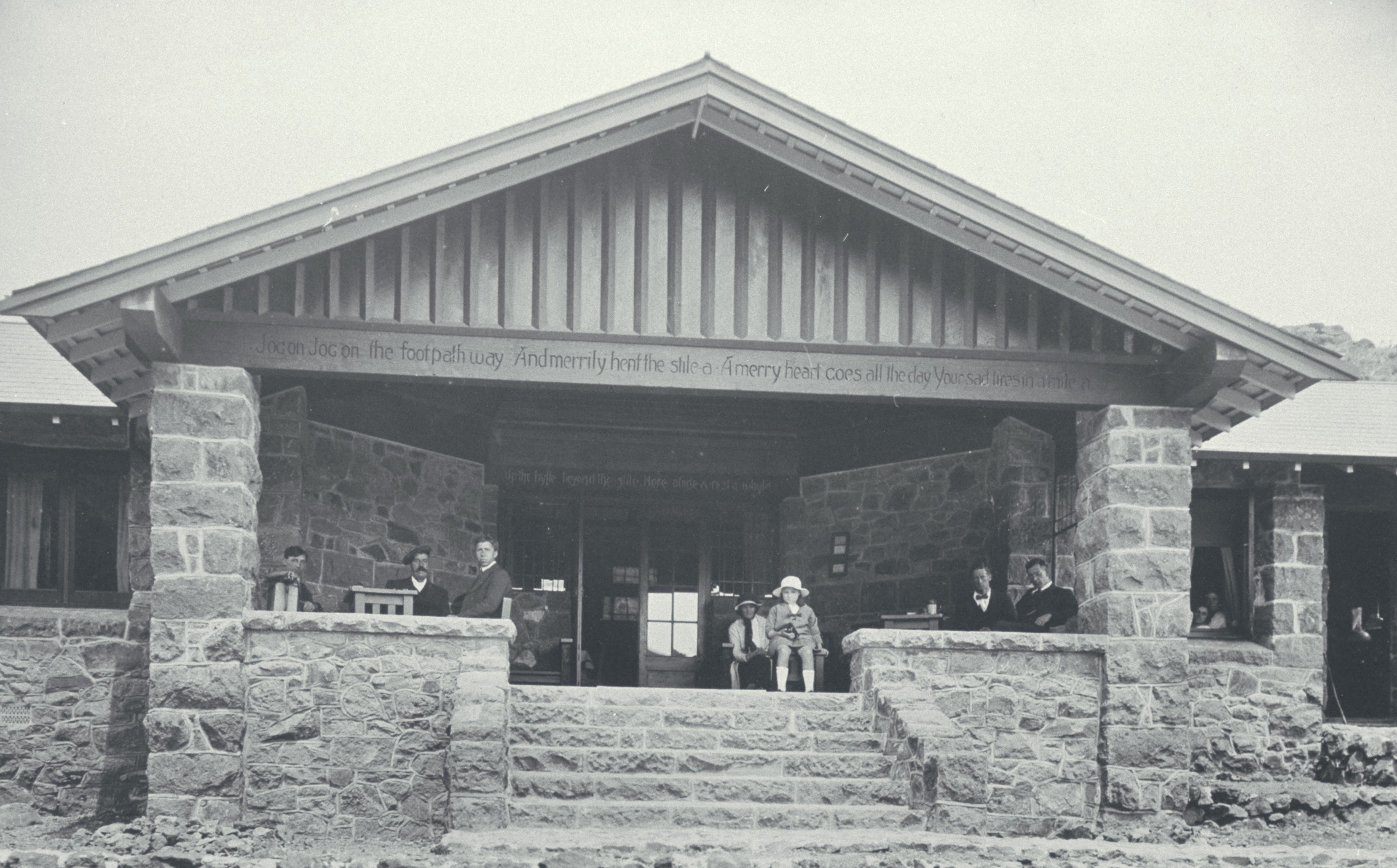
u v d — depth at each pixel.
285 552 15.81
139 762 16.75
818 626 17.83
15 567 17.27
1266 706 18.00
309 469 17.91
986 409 16.25
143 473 17.38
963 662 15.11
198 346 14.67
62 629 16.86
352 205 14.19
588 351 15.07
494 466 20.42
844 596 20.39
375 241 14.88
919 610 19.47
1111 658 15.11
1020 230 14.80
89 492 17.50
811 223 15.38
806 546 20.89
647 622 20.67
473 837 11.84
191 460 14.50
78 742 16.69
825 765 13.79
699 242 15.22
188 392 14.59
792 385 15.27
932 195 14.81
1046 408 15.83
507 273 14.91
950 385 15.44
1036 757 14.99
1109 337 15.54
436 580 19.56
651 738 14.17
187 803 13.94
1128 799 14.88
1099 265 14.85
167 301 14.20
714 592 20.84
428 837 13.98
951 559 19.22
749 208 15.33
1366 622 19.50
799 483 21.09
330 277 14.73
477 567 20.20
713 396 15.58
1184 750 15.01
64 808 16.55
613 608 20.69
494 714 12.86
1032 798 14.93
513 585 20.50
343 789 14.09
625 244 15.13
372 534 18.72
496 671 14.14
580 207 15.11
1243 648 18.14
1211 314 14.81
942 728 13.35
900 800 13.46
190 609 14.25
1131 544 15.32
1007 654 15.14
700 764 13.79
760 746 14.19
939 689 15.05
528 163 14.68
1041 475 18.12
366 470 18.73
